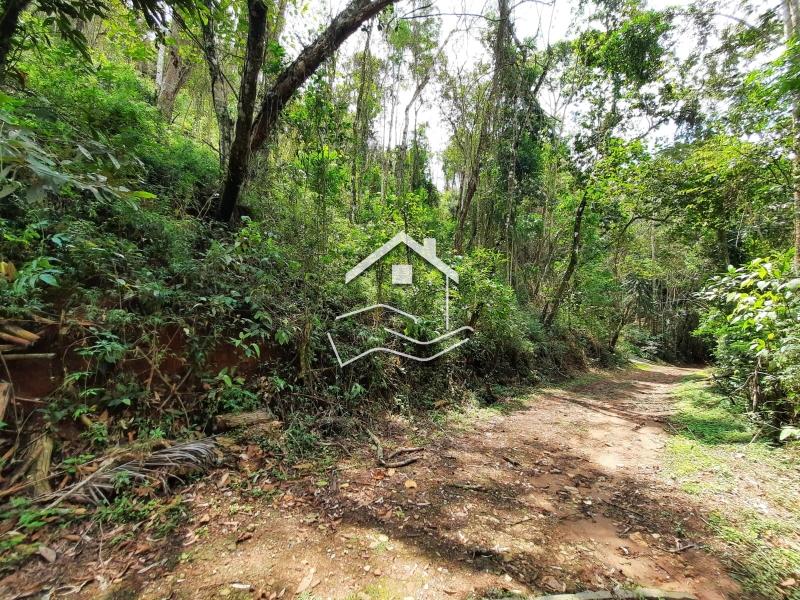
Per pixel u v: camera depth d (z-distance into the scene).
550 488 3.01
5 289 2.48
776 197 5.94
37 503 2.07
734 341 4.75
